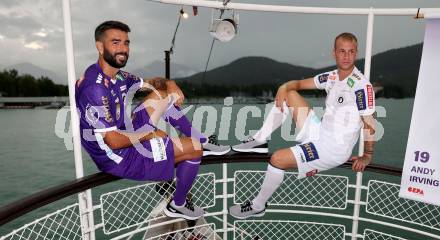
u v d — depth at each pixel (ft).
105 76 6.78
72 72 7.12
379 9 8.51
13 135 181.47
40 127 216.54
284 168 8.08
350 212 46.55
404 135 140.87
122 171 7.18
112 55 6.60
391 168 8.15
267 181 8.23
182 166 7.87
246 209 8.77
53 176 98.58
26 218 54.19
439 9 7.82
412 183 7.86
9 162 114.73
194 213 8.41
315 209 35.37
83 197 7.32
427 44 7.42
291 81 9.04
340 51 7.64
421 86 7.54
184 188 7.96
